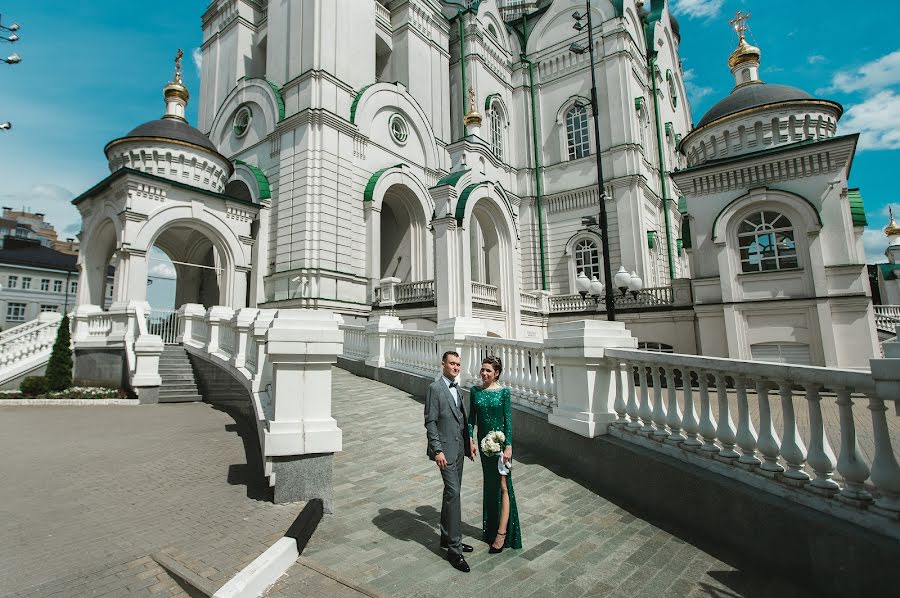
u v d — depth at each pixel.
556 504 5.51
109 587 3.63
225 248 18.70
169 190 16.88
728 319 15.38
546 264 27.91
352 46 21.97
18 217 56.75
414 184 23.00
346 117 20.83
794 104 15.16
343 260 19.52
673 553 4.34
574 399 6.66
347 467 6.53
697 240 16.34
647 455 5.41
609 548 4.44
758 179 15.32
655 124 29.67
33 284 40.91
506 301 18.19
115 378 14.22
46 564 3.95
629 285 14.38
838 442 7.11
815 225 14.33
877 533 3.51
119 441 8.29
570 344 6.59
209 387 12.85
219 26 26.16
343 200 19.89
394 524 4.89
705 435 5.02
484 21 29.23
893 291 32.97
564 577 3.92
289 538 4.16
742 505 4.33
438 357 10.40
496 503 4.48
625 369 6.24
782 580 3.86
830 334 14.02
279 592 3.56
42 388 13.77
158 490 5.75
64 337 14.67
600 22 27.44
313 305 18.09
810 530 3.78
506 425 4.55
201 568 3.79
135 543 4.32
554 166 28.44
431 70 26.52
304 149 19.44
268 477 5.45
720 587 3.76
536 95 29.89
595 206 26.41
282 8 22.52
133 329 14.30
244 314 10.38
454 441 4.41
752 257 15.41
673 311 18.34
